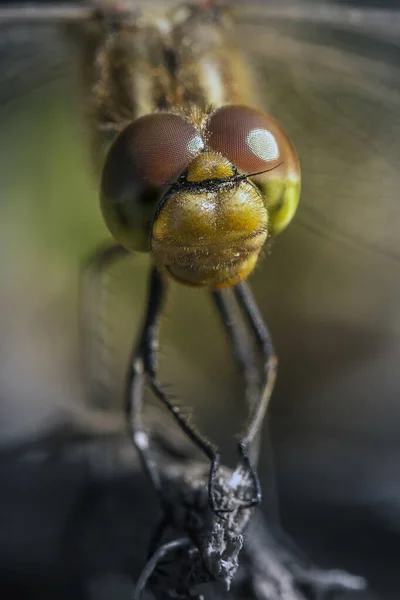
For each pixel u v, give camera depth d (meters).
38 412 0.08
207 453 0.06
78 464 0.08
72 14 0.08
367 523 0.08
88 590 0.08
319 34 0.08
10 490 0.08
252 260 0.06
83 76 0.08
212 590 0.07
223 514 0.06
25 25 0.08
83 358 0.08
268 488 0.08
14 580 0.08
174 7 0.08
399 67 0.08
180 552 0.06
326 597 0.07
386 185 0.08
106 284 0.08
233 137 0.06
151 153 0.06
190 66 0.07
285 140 0.06
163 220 0.06
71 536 0.08
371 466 0.08
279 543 0.08
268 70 0.08
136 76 0.07
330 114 0.08
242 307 0.07
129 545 0.08
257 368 0.07
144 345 0.07
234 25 0.08
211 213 0.06
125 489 0.08
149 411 0.07
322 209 0.08
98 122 0.07
